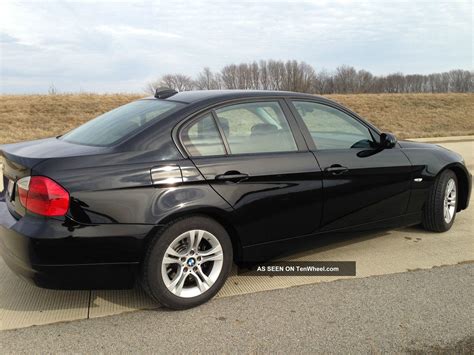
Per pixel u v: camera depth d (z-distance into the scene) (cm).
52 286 296
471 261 418
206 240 333
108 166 300
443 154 479
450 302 340
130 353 275
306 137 383
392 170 425
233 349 280
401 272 393
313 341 288
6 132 1936
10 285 364
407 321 313
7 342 285
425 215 477
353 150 407
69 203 287
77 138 360
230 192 332
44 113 2441
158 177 308
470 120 3145
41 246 284
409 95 3912
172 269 323
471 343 286
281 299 344
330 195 384
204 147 334
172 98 374
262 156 352
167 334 296
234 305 334
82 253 292
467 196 515
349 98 3656
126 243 300
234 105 360
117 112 393
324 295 350
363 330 301
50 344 283
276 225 359
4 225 304
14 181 312
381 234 490
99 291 356
